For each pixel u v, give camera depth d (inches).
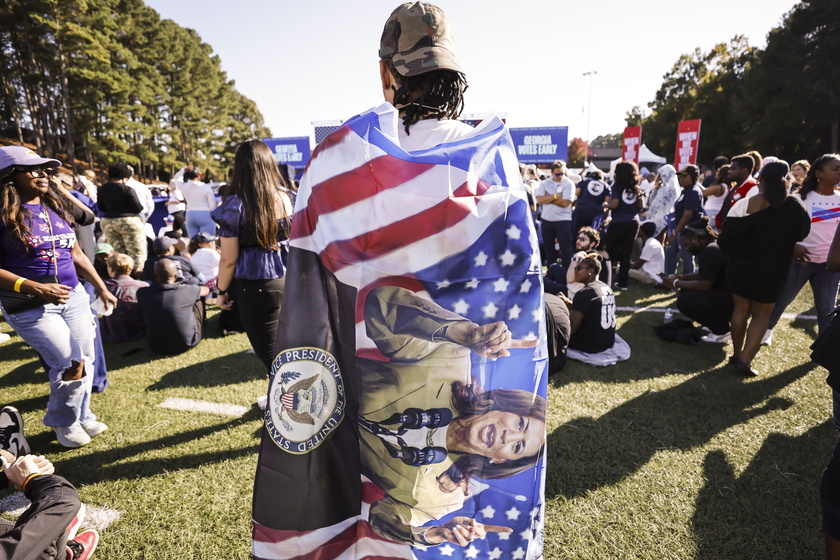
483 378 44.1
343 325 43.1
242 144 99.6
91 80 1502.2
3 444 89.4
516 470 45.7
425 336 42.6
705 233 175.5
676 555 76.8
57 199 102.9
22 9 1352.1
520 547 46.7
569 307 161.8
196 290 175.9
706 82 1734.7
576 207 283.3
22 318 96.8
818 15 1318.9
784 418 119.3
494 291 42.7
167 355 170.1
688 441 109.3
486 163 41.4
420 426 44.0
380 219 40.4
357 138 40.4
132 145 1833.2
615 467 99.7
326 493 43.4
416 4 43.3
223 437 112.9
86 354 111.0
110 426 118.5
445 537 45.5
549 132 616.4
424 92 43.8
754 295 137.9
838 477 67.0
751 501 89.0
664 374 148.1
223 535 81.7
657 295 247.0
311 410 42.6
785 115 1364.4
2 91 1488.7
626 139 633.6
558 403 128.7
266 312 103.8
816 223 145.2
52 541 55.9
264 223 98.1
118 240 225.3
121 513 87.0
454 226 40.6
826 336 77.5
